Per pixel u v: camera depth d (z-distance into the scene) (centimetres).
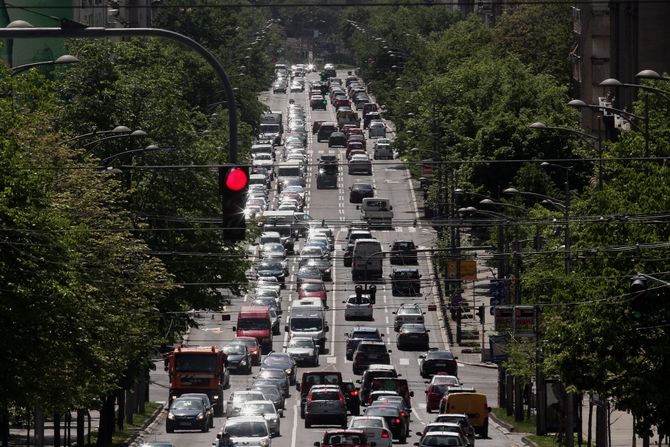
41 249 12838
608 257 14638
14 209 12644
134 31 9400
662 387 14275
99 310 14450
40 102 15288
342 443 16488
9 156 12900
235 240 9738
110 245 15612
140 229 17938
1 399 12800
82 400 15212
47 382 13400
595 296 14350
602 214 15188
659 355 14175
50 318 12838
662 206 14775
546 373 17800
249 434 18050
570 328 14562
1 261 12631
